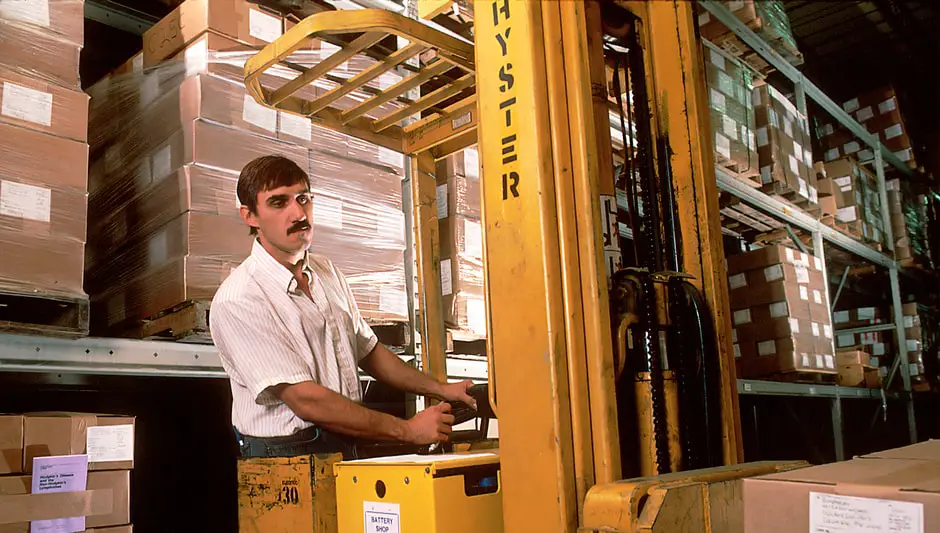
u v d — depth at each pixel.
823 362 5.12
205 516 3.63
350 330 2.52
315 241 2.85
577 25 1.57
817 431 6.33
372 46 2.16
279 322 2.25
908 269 7.10
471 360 3.65
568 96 1.57
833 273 7.15
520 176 1.56
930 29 7.72
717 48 4.43
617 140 3.84
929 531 1.08
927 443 1.75
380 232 3.12
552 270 1.50
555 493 1.44
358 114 2.43
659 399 1.70
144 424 3.60
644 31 1.99
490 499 1.69
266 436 2.25
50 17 2.47
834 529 1.18
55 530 2.17
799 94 5.45
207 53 2.65
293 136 2.86
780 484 1.26
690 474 1.49
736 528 1.43
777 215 5.03
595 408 1.48
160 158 2.73
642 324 1.70
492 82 1.63
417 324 3.38
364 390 3.87
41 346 2.37
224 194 2.66
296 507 1.81
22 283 2.26
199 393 3.78
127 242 2.85
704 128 1.93
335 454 1.84
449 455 1.86
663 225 1.92
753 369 4.96
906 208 7.04
